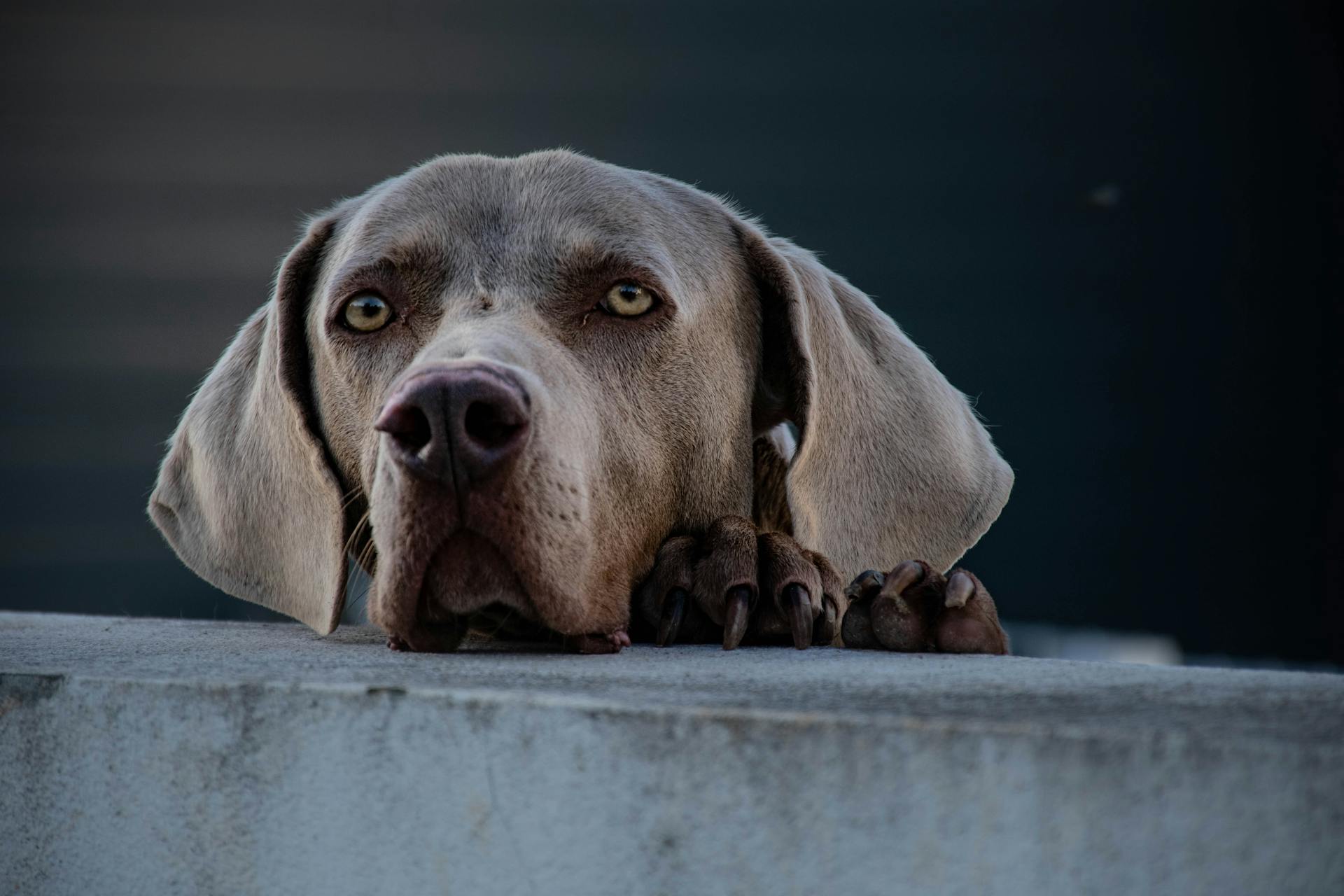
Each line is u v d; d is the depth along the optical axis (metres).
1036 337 21.19
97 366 20.38
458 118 21.27
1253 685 4.09
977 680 4.22
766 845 3.40
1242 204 20.95
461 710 3.67
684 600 5.79
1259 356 20.88
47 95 20.47
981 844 3.23
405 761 3.73
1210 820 3.10
